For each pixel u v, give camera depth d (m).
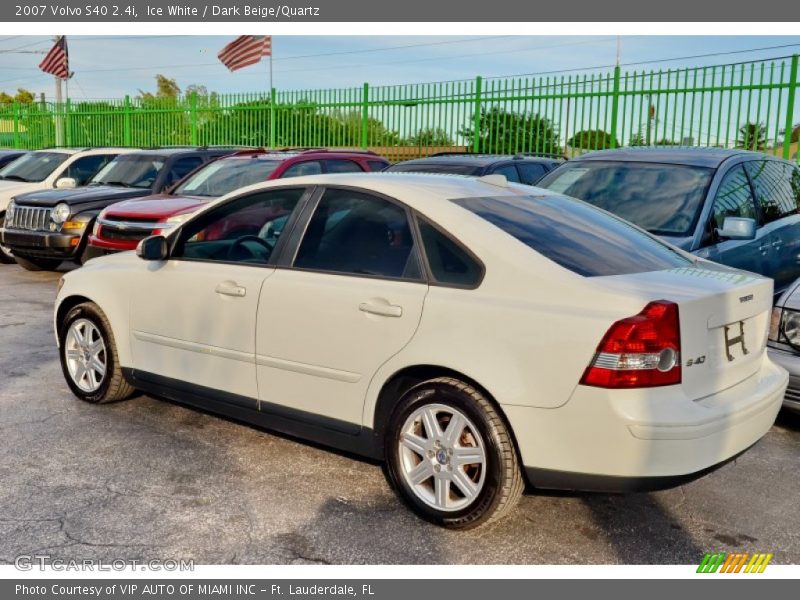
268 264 4.48
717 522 3.97
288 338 4.28
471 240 3.81
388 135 16.66
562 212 4.39
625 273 3.77
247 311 4.46
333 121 17.62
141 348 5.13
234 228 4.75
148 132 22.48
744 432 3.62
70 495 4.13
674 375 3.35
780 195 7.49
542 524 3.91
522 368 3.48
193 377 4.81
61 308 5.70
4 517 3.88
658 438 3.27
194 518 3.90
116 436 4.98
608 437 3.32
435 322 3.73
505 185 4.62
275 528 3.82
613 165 7.07
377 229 4.13
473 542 3.72
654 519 3.98
